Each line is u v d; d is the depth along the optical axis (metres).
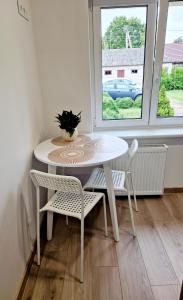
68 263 1.58
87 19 1.84
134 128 2.40
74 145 1.78
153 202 2.26
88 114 2.13
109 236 1.82
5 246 1.19
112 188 1.62
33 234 1.70
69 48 1.92
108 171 1.57
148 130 2.32
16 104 1.40
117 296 1.33
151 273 1.47
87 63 1.97
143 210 2.14
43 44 1.90
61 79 2.01
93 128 2.37
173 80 2.20
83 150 1.66
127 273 1.48
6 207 1.21
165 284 1.39
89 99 2.08
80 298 1.32
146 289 1.36
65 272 1.50
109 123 2.38
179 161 2.31
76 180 1.21
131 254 1.63
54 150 1.69
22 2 1.56
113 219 1.71
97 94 2.26
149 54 2.09
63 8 1.81
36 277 1.47
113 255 1.63
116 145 1.75
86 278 1.45
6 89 1.25
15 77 1.40
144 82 2.21
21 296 1.34
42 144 1.85
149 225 1.93
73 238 1.82
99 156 1.53
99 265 1.55
